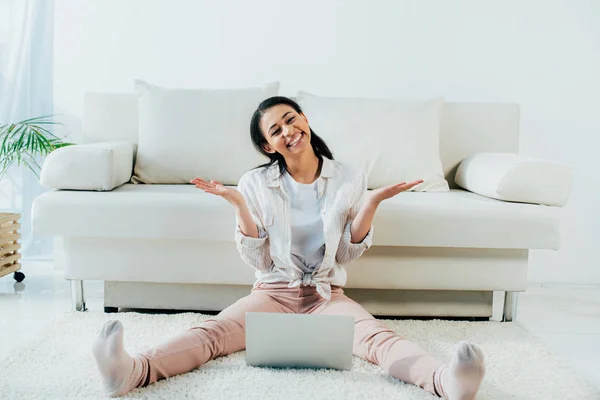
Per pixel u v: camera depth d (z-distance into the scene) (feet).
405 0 9.73
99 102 9.00
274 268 5.98
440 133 9.00
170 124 8.54
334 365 5.35
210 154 8.48
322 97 8.81
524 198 6.99
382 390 4.92
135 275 6.95
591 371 5.77
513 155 7.78
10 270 8.54
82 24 9.81
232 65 9.87
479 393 4.95
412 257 6.88
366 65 9.85
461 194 7.84
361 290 7.17
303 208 5.96
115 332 4.52
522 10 9.65
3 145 9.01
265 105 5.89
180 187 7.96
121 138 8.97
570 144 9.80
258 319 5.27
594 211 9.82
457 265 6.91
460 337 6.43
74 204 6.75
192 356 5.24
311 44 9.82
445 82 9.83
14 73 9.85
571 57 9.68
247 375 5.20
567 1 9.59
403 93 9.87
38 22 9.79
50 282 8.79
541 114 9.77
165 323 6.63
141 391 4.85
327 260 5.79
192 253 6.89
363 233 5.86
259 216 6.00
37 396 4.76
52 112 9.93
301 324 5.26
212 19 9.80
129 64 9.87
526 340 6.38
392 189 5.60
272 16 9.78
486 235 6.66
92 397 4.74
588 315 7.82
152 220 6.70
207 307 7.19
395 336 5.33
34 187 10.03
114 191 7.25
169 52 9.86
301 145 5.80
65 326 6.48
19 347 5.82
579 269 9.85
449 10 9.72
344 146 8.36
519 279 6.96
